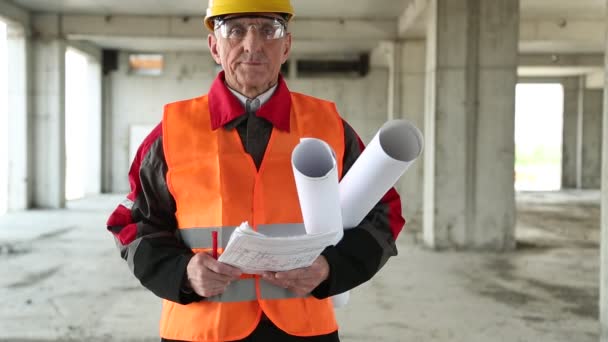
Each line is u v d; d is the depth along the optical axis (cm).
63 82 1367
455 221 850
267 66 166
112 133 1839
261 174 165
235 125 168
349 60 1847
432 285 633
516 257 798
